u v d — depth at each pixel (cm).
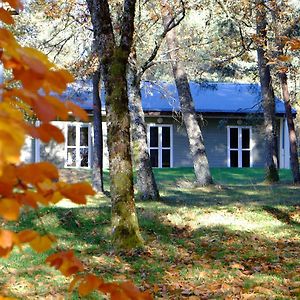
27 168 107
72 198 122
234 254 900
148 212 1226
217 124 2850
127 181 923
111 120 925
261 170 2561
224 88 3144
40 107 107
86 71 1570
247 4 1369
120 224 909
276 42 1398
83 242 971
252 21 1447
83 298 600
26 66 109
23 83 110
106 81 927
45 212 1120
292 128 2042
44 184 119
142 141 1503
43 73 109
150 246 938
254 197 1569
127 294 176
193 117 1936
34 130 105
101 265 792
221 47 1911
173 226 1124
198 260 852
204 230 1098
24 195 116
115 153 921
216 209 1311
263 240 1026
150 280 710
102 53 921
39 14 1658
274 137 2067
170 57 1855
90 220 1123
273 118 2064
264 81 2041
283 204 1382
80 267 171
